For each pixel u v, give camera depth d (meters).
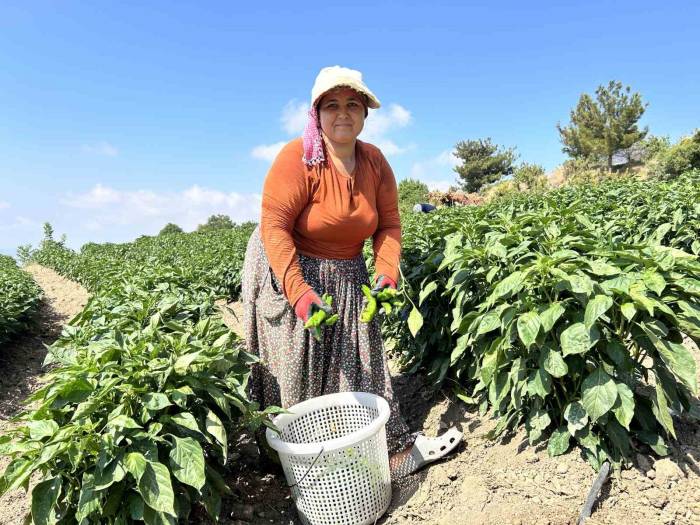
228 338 3.08
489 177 59.94
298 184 2.95
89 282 13.49
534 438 2.87
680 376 2.43
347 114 2.93
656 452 2.66
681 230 5.40
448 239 3.89
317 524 2.71
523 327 2.57
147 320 3.99
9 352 7.89
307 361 3.13
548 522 2.44
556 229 3.32
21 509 3.37
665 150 35.91
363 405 3.13
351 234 3.12
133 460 2.17
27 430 2.37
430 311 3.98
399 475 3.16
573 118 51.16
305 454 2.57
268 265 3.18
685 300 2.65
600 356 2.63
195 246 17.58
